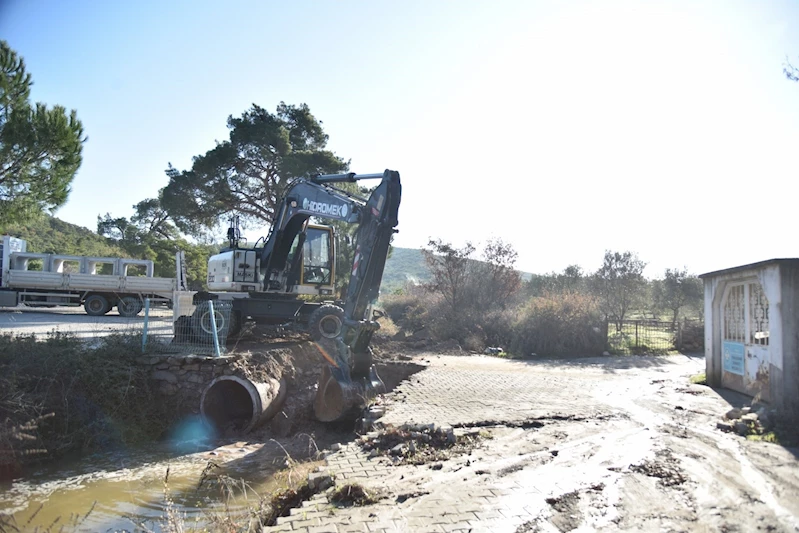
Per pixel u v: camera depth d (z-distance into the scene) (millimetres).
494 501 5145
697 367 16875
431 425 7547
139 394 10484
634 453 6660
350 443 7480
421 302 27484
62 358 9844
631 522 4605
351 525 4629
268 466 8445
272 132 29672
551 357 19438
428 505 5062
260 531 4953
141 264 28406
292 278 15031
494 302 25562
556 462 6371
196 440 10070
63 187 19000
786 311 8719
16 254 26312
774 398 8844
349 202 12203
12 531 5246
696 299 34219
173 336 12828
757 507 4910
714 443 7121
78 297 25531
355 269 11094
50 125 17750
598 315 21312
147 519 6367
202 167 29250
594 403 9992
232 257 14633
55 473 8148
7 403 8383
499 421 8367
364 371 10695
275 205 29859
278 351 12641
